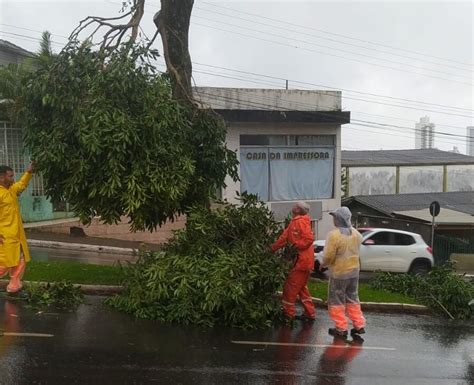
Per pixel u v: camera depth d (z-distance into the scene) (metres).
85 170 7.78
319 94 22.53
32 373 5.27
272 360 6.28
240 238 8.29
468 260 21.95
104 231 20.09
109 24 9.15
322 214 22.83
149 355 6.07
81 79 8.20
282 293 8.66
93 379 5.23
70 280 9.28
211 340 6.89
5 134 18.09
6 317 7.12
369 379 5.87
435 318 9.68
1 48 23.05
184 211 9.31
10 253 7.91
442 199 30.50
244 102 21.61
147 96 8.09
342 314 7.66
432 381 5.98
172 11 10.32
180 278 7.66
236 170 10.12
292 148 22.52
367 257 16.59
